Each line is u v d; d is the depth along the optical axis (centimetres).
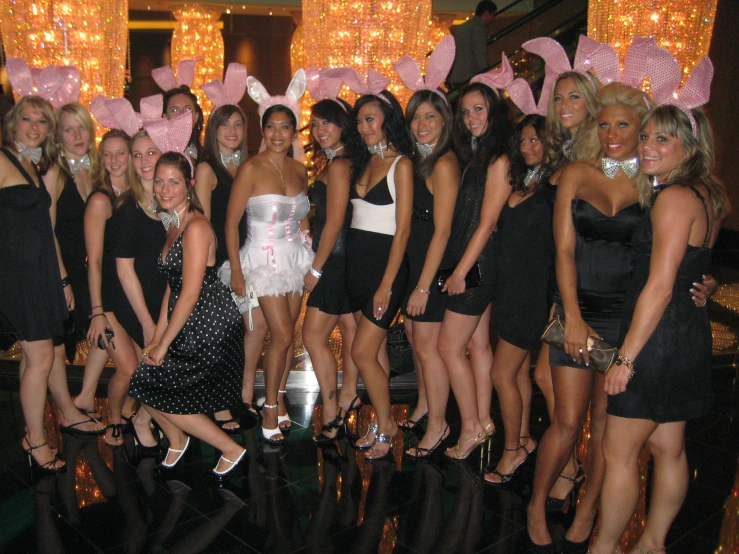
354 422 421
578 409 287
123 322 370
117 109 367
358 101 349
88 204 360
